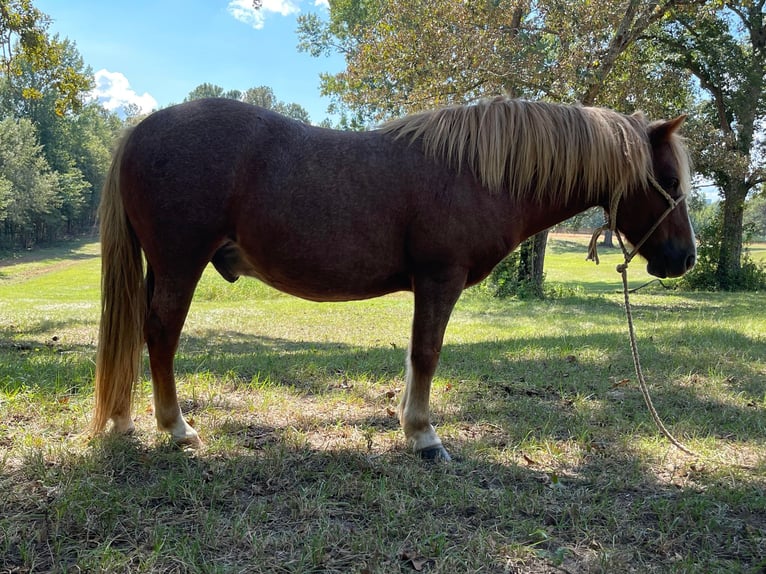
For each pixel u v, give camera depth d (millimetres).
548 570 1967
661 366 5035
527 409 3777
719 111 18656
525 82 12594
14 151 44625
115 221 2867
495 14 13047
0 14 8984
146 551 1971
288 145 2783
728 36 17422
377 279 2904
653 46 18062
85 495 2293
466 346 6281
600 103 13477
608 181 3068
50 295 17547
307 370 4879
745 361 5223
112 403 2928
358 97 15539
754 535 2225
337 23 25062
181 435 2959
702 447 3141
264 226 2746
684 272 3207
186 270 2805
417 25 13609
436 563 1961
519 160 2898
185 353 6324
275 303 13430
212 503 2305
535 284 15688
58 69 9836
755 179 17984
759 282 19047
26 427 3162
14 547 1975
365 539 2084
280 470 2686
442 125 2859
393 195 2779
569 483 2693
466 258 2891
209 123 2756
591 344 6195
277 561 1948
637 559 2059
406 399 3113
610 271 29781
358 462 2803
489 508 2377
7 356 5445
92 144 62500
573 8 12180
